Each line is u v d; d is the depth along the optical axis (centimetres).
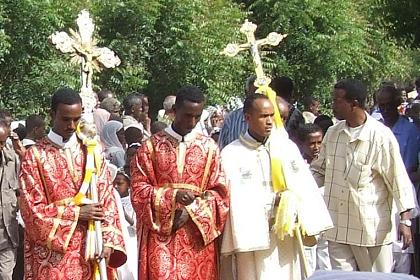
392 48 2450
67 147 673
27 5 1677
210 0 1988
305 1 2173
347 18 2234
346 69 2284
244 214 688
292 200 685
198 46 1953
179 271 686
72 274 661
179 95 695
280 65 2175
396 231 807
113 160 1040
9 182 892
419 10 1141
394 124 962
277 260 698
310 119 1422
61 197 666
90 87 707
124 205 866
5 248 889
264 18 2206
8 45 1636
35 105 1750
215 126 1379
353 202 737
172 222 681
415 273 920
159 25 1962
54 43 704
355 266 754
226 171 698
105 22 1919
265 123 692
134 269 827
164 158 694
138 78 1911
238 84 2016
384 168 734
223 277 724
